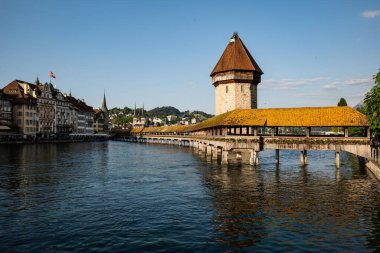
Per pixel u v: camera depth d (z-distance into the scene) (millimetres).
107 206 26203
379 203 27016
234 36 76125
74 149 96250
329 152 85438
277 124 47500
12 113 123062
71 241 18516
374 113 41938
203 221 22188
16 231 20109
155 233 19844
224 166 51562
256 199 28516
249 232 20047
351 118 44438
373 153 43406
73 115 171250
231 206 26141
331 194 30438
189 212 24422
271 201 27750
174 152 88312
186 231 20219
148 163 58312
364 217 23062
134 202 27547
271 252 17109
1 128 107812
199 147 88312
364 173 43375
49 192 31594
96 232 19969
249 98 73438
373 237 19203
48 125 143125
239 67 72312
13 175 42094
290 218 22828
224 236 19375
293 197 29219
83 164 55812
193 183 36500
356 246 17891
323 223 21734
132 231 20188
